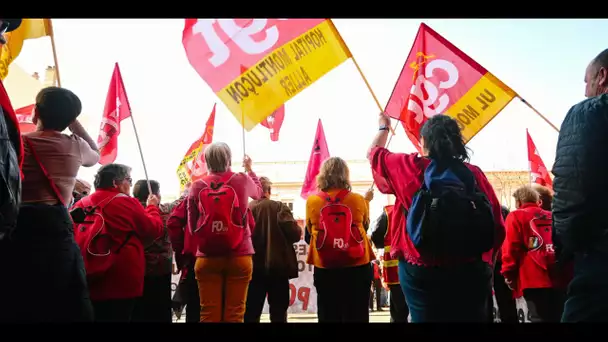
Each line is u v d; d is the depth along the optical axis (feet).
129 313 13.83
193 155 27.53
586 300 7.34
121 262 13.61
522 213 16.39
